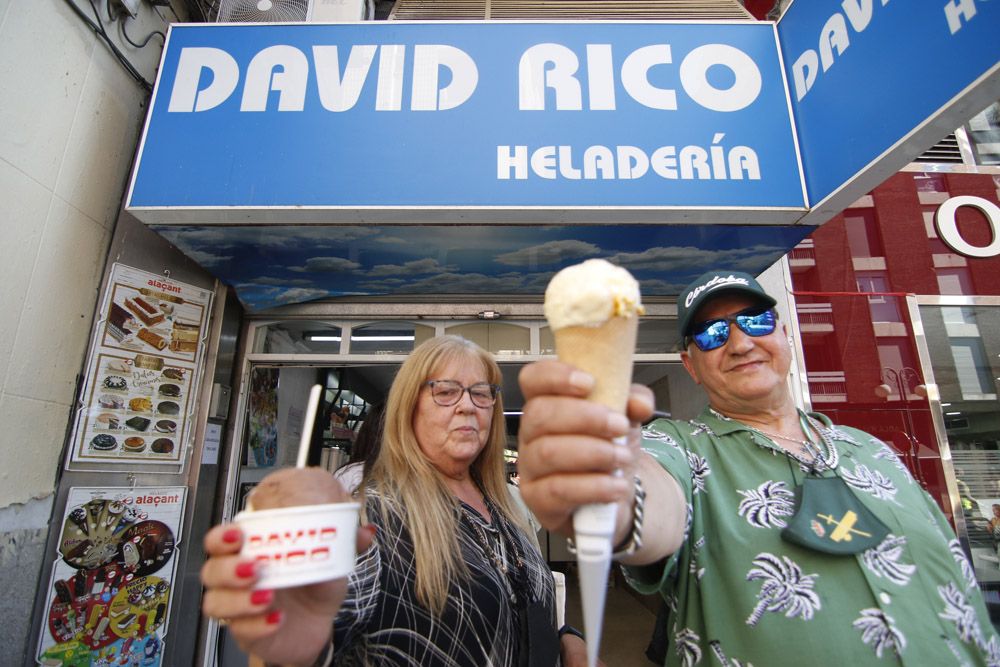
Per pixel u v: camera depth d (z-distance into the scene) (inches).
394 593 43.7
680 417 168.7
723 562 41.3
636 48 98.0
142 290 103.6
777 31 98.7
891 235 136.0
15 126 81.0
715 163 90.7
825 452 47.5
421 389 59.2
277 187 89.7
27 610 81.4
